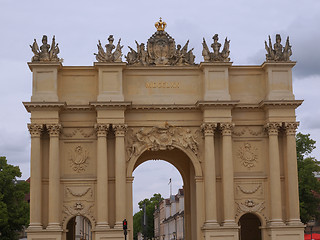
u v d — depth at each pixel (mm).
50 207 80125
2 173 112938
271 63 84625
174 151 94062
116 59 84188
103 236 79625
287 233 81375
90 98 84562
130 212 82250
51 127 81188
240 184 84062
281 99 83688
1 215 107312
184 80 85625
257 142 85250
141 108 83688
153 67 85000
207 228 80375
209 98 83188
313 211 117375
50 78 82875
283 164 84625
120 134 82000
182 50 86688
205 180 82438
